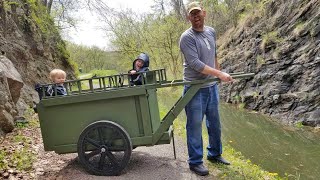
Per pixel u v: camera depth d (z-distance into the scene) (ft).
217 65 15.78
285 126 34.68
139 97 13.64
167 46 86.79
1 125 20.17
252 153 25.52
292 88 39.11
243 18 66.80
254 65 49.60
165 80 15.39
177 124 27.48
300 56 38.63
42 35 47.50
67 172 14.53
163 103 56.24
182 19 88.43
